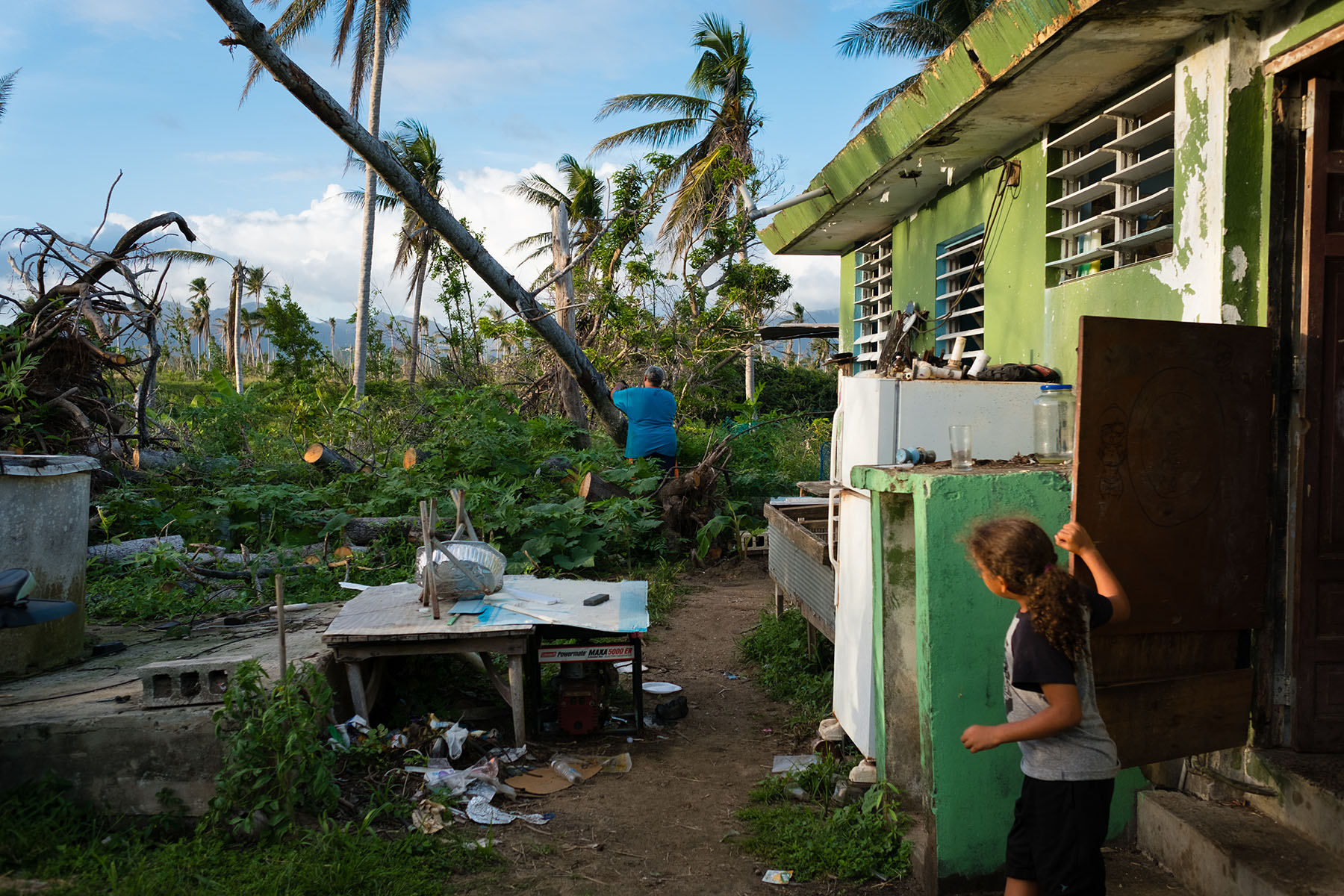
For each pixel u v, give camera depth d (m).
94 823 3.37
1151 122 4.52
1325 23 3.18
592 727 4.62
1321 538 3.37
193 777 3.46
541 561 8.32
